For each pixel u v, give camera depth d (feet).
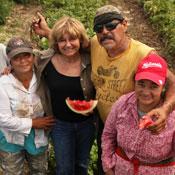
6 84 8.77
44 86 9.17
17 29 18.75
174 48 18.07
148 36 19.60
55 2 20.85
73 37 8.55
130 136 7.48
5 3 19.35
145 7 21.06
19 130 8.93
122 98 7.72
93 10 20.21
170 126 7.23
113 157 8.03
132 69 8.22
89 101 8.90
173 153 7.50
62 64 8.93
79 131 9.52
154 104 7.41
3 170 9.82
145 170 7.60
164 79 7.29
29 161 9.88
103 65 8.50
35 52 9.16
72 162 9.83
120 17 8.10
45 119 9.21
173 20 19.27
